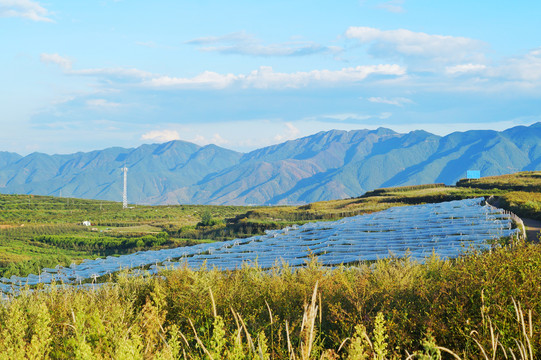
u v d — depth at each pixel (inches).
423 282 300.0
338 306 267.9
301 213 3393.2
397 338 232.7
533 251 325.1
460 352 221.1
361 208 3319.4
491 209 1637.6
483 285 251.6
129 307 321.1
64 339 235.6
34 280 1172.5
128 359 183.9
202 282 342.3
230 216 5088.6
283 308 308.5
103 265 1610.5
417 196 3405.5
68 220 5580.7
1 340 234.7
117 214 6038.4
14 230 4643.2
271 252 1339.8
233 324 290.5
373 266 435.2
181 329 299.0
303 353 177.6
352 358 181.6
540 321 224.2
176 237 3353.8
